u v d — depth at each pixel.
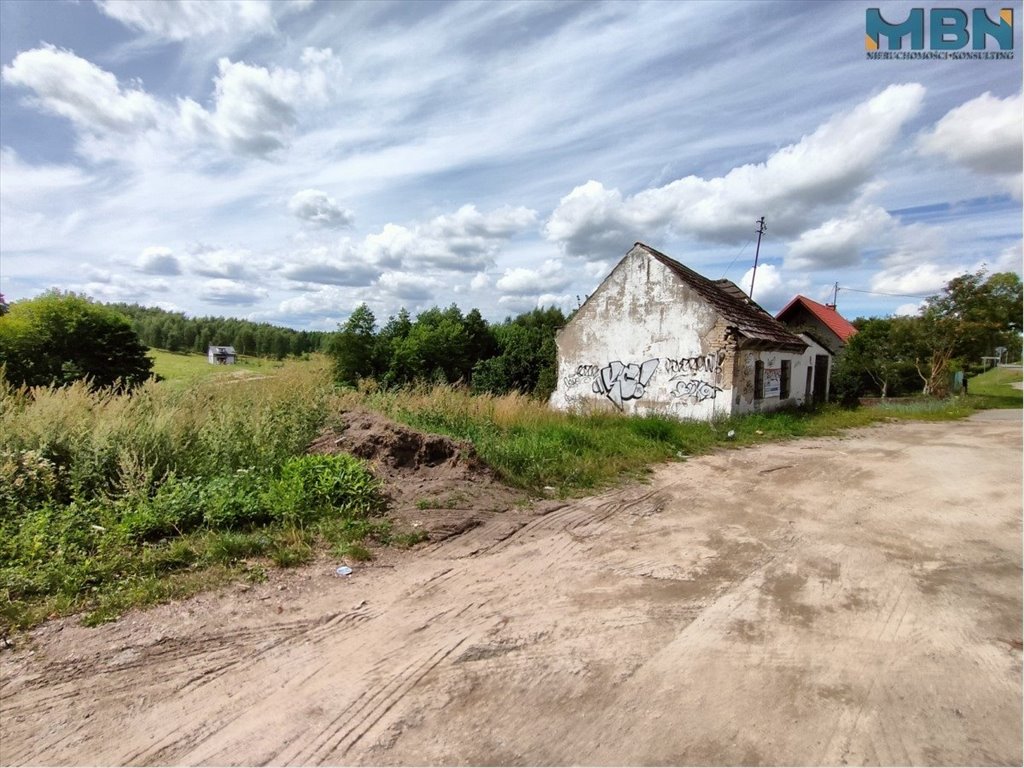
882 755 2.38
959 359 28.12
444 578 4.38
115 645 3.25
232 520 5.07
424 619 3.66
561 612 3.77
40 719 2.61
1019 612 3.77
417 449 7.47
